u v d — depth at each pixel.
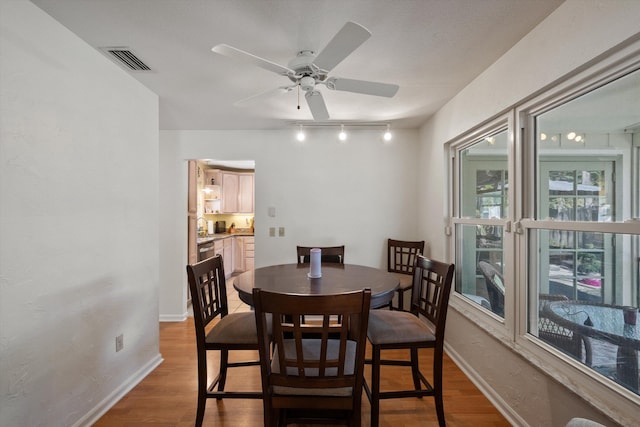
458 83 2.29
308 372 1.36
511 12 1.47
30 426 1.42
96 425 1.75
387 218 3.55
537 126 1.76
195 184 3.99
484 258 2.30
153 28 1.60
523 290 1.78
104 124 1.90
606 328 1.32
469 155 2.59
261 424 1.77
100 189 1.87
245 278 2.02
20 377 1.38
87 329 1.75
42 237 1.48
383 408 1.91
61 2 1.40
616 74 1.25
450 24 1.56
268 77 2.20
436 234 2.97
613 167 1.28
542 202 1.71
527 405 1.66
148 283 2.38
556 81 1.46
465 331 2.39
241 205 6.48
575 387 1.36
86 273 1.75
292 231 3.56
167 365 2.46
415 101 2.66
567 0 1.37
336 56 1.46
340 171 3.55
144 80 2.25
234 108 2.83
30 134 1.42
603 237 1.34
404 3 1.40
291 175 3.56
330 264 2.56
